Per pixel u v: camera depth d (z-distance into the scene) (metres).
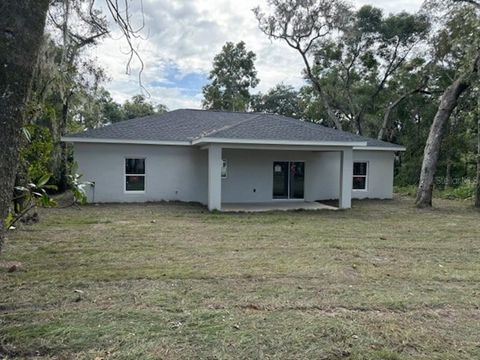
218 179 12.55
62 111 16.92
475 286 4.93
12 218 4.89
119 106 39.41
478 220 11.12
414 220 11.06
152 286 4.69
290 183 16.06
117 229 8.86
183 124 16.47
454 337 3.40
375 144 17.42
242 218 11.05
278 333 3.38
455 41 14.34
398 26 24.22
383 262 6.16
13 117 2.30
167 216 11.17
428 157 14.46
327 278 5.17
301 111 40.69
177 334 3.33
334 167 16.69
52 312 3.76
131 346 3.09
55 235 8.00
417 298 4.40
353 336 3.36
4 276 4.99
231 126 13.08
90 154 14.22
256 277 5.16
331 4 24.75
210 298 4.29
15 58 2.25
